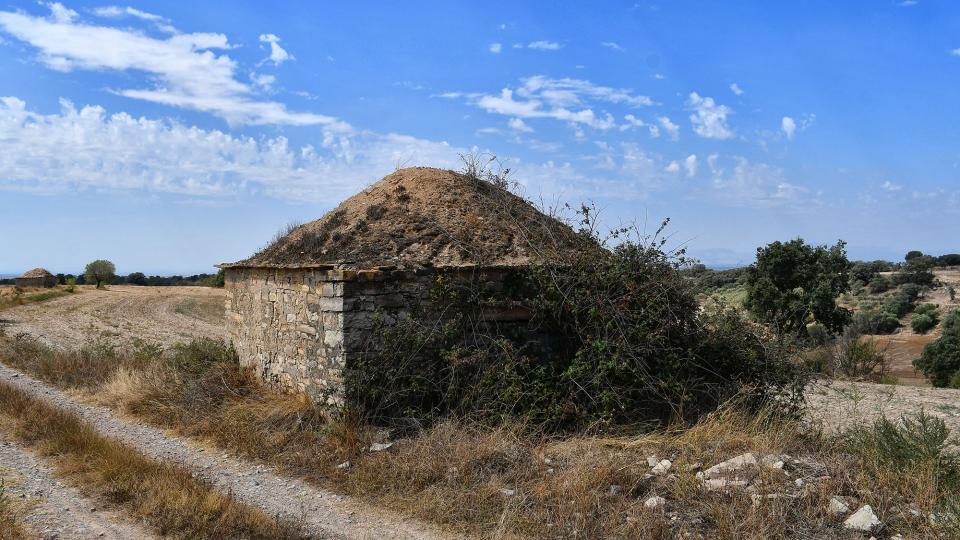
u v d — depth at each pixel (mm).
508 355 8773
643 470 6660
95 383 13031
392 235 9938
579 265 9227
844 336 23375
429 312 9023
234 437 8609
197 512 5875
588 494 6082
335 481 7098
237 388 11047
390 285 8852
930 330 35656
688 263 9500
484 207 10773
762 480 6066
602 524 5609
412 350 8688
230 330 13539
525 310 9406
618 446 7609
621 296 8930
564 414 8383
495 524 5789
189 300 56969
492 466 7031
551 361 9133
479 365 8781
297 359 9891
